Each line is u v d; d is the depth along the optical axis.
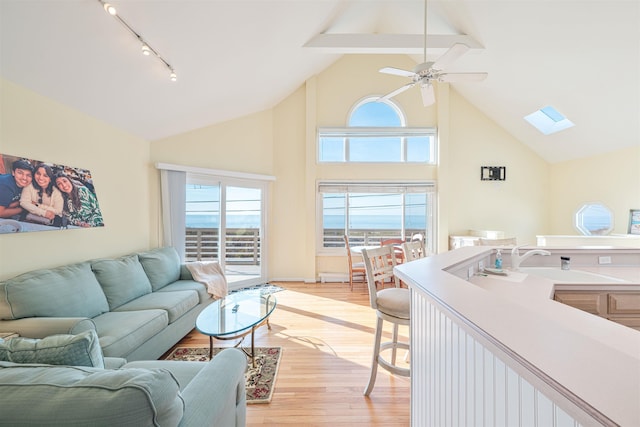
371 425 1.72
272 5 2.61
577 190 4.80
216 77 3.28
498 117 5.09
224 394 1.13
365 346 2.70
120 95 2.74
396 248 4.45
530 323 0.75
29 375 0.81
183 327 2.70
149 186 3.77
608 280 1.88
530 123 4.68
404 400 1.94
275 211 5.12
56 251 2.39
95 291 2.26
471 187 5.27
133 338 1.96
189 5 2.14
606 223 4.39
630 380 0.49
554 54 3.32
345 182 5.14
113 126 3.12
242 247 4.74
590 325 0.84
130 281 2.63
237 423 1.40
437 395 1.10
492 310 0.85
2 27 1.70
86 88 2.45
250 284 4.77
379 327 1.96
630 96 3.32
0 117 1.99
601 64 3.14
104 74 2.39
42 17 1.73
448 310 0.91
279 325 3.18
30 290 1.83
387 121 5.30
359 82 5.20
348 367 2.34
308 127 5.06
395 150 5.31
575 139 4.42
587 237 3.81
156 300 2.60
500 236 4.46
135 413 0.72
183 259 3.97
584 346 0.62
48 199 2.30
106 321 2.09
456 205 5.26
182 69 2.82
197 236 4.27
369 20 4.02
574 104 3.85
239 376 1.32
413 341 1.42
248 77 3.68
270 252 5.10
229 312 2.40
